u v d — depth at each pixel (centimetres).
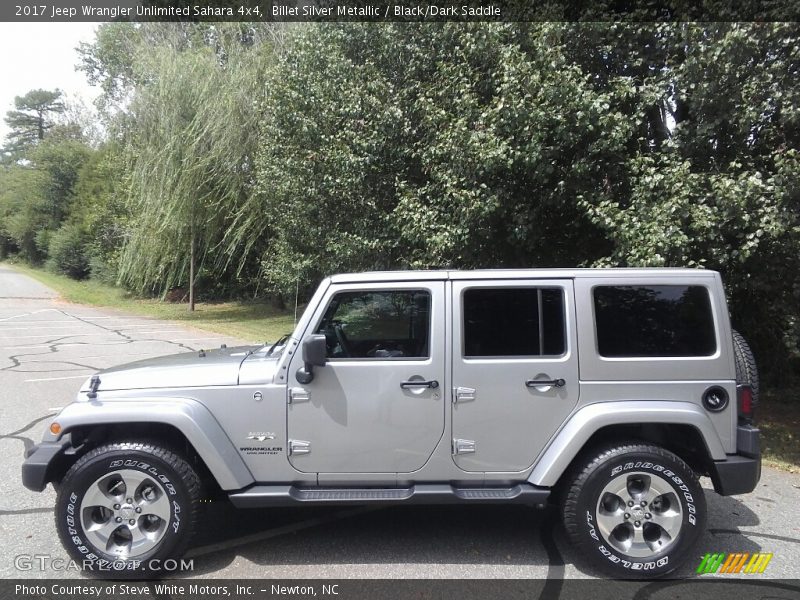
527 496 344
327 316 359
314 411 348
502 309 356
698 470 375
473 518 428
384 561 361
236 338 1491
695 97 625
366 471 351
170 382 352
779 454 610
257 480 352
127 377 358
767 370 891
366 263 987
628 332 355
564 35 700
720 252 585
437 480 353
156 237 1947
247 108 1786
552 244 820
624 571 337
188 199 1845
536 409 348
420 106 812
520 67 653
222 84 1809
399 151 859
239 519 427
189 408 341
